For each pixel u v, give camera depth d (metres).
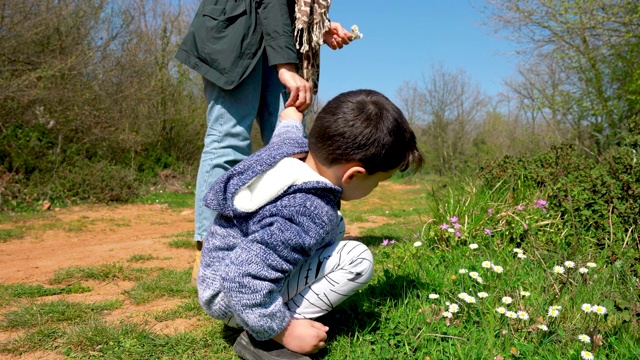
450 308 1.95
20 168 9.16
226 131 2.50
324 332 1.72
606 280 2.43
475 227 3.28
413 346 1.79
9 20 9.57
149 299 2.65
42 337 2.08
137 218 8.10
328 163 1.70
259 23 2.47
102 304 2.56
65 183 9.32
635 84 9.27
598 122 10.29
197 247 2.63
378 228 6.04
